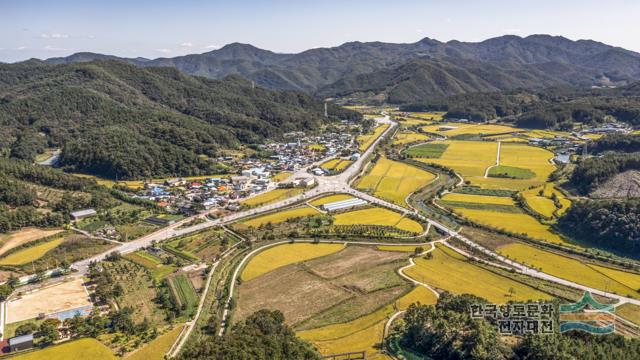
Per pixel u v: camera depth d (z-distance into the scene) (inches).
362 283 7091.5
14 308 6407.5
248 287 7062.0
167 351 5423.2
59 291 6929.1
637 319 5940.0
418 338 5447.8
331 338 5664.4
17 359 5260.8
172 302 6510.8
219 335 5748.0
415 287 6909.5
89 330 5831.7
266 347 4813.0
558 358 4601.4
